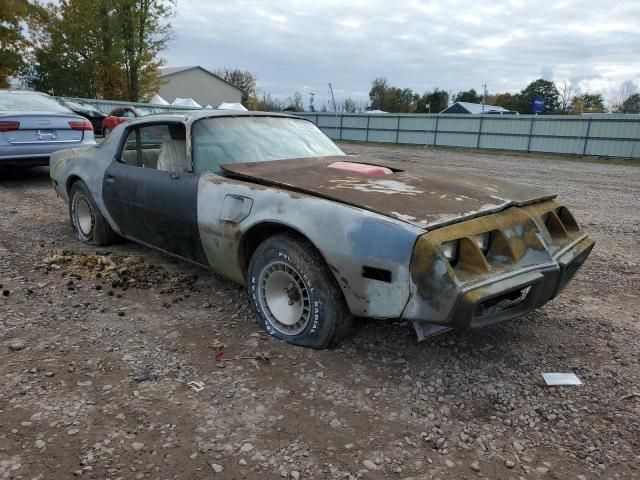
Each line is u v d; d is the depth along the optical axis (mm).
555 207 3369
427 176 3391
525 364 2928
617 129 22688
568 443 2238
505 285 2516
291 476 1980
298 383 2645
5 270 4242
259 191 3076
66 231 5641
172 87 57531
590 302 3973
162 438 2180
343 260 2611
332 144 4500
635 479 2020
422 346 3084
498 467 2076
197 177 3549
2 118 7625
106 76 38188
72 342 3033
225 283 4066
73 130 8430
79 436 2174
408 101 84625
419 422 2357
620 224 7316
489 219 2758
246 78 77312
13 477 1925
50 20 36625
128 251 4902
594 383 2738
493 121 26688
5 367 2719
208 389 2566
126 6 34719
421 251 2428
